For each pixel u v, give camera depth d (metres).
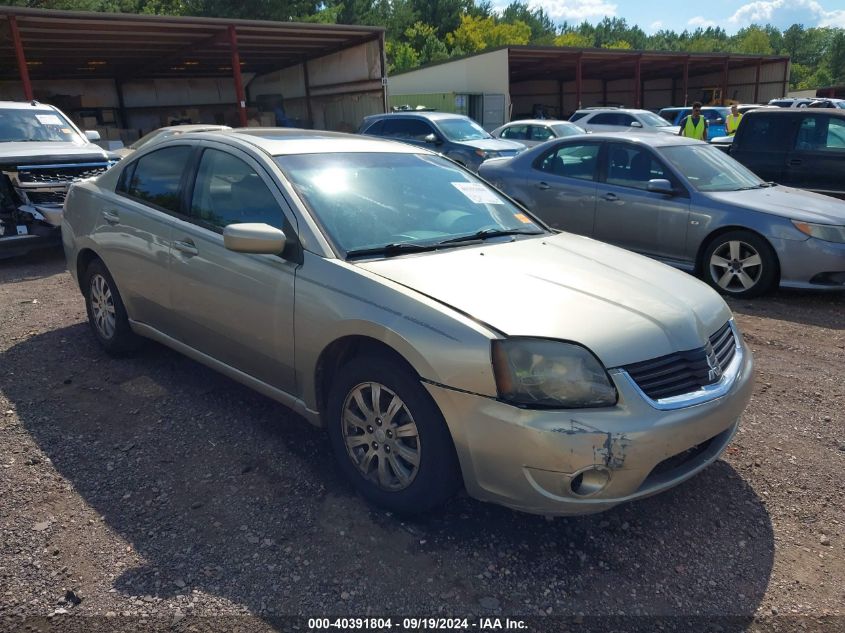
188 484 3.21
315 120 26.33
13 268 7.94
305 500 3.09
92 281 4.78
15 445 3.54
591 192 7.56
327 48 23.73
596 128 20.08
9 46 18.89
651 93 43.44
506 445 2.51
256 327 3.38
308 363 3.15
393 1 49.19
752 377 3.08
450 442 2.71
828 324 5.87
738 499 3.19
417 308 2.74
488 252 3.36
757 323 5.88
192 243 3.73
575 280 3.05
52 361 4.71
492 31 57.69
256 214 3.47
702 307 3.05
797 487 3.29
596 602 2.52
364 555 2.73
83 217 4.73
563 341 2.55
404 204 3.66
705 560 2.76
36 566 2.63
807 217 6.25
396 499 2.89
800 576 2.68
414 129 14.98
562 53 29.28
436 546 2.80
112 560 2.67
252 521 2.93
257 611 2.43
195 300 3.75
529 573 2.66
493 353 2.53
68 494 3.11
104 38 19.16
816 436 3.80
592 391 2.51
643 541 2.87
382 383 2.85
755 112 9.32
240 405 4.05
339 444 3.12
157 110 28.89
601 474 2.53
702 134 13.89
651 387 2.61
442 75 29.59
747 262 6.60
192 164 3.96
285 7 31.73
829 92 46.84
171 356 4.80
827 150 8.67
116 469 3.33
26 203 8.09
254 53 23.89
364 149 4.02
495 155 13.56
